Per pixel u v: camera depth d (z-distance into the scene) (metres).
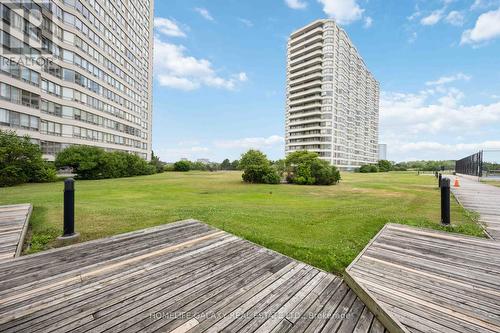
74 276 3.89
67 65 34.75
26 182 23.83
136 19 55.62
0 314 2.94
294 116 81.38
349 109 85.12
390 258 4.69
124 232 6.39
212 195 15.93
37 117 28.03
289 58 84.75
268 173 27.31
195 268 4.28
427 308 3.09
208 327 2.80
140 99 58.00
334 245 5.64
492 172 27.75
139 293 3.46
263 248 5.29
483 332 2.66
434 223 7.32
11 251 4.90
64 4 34.12
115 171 35.56
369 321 2.96
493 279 3.85
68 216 5.98
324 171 25.48
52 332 2.66
